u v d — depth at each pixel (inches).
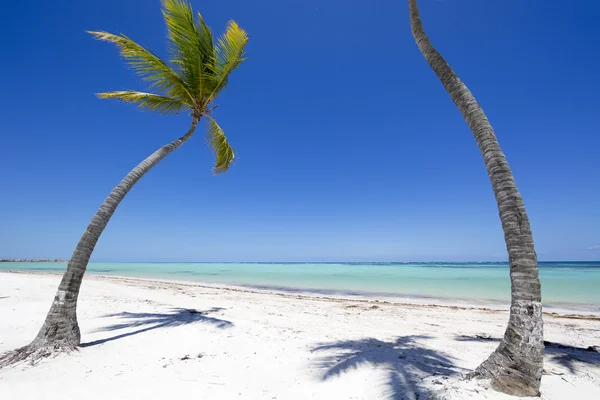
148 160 282.5
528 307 138.6
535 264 144.2
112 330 273.4
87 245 236.8
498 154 162.9
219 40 323.3
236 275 1494.8
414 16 230.1
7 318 308.5
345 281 1091.9
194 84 318.7
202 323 308.2
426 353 226.7
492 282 1023.6
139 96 300.4
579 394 137.7
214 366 194.2
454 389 139.6
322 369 188.9
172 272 1792.6
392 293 733.3
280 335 274.8
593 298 628.4
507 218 151.3
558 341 289.4
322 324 338.3
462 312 449.7
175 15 287.3
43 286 621.0
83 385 161.2
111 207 253.9
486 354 232.7
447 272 1752.0
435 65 207.3
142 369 186.4
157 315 346.6
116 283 806.5
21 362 189.5
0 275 962.1
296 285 947.3
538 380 133.0
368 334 296.8
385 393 150.2
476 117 176.4
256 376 179.5
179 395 153.8
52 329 212.8
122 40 271.0
